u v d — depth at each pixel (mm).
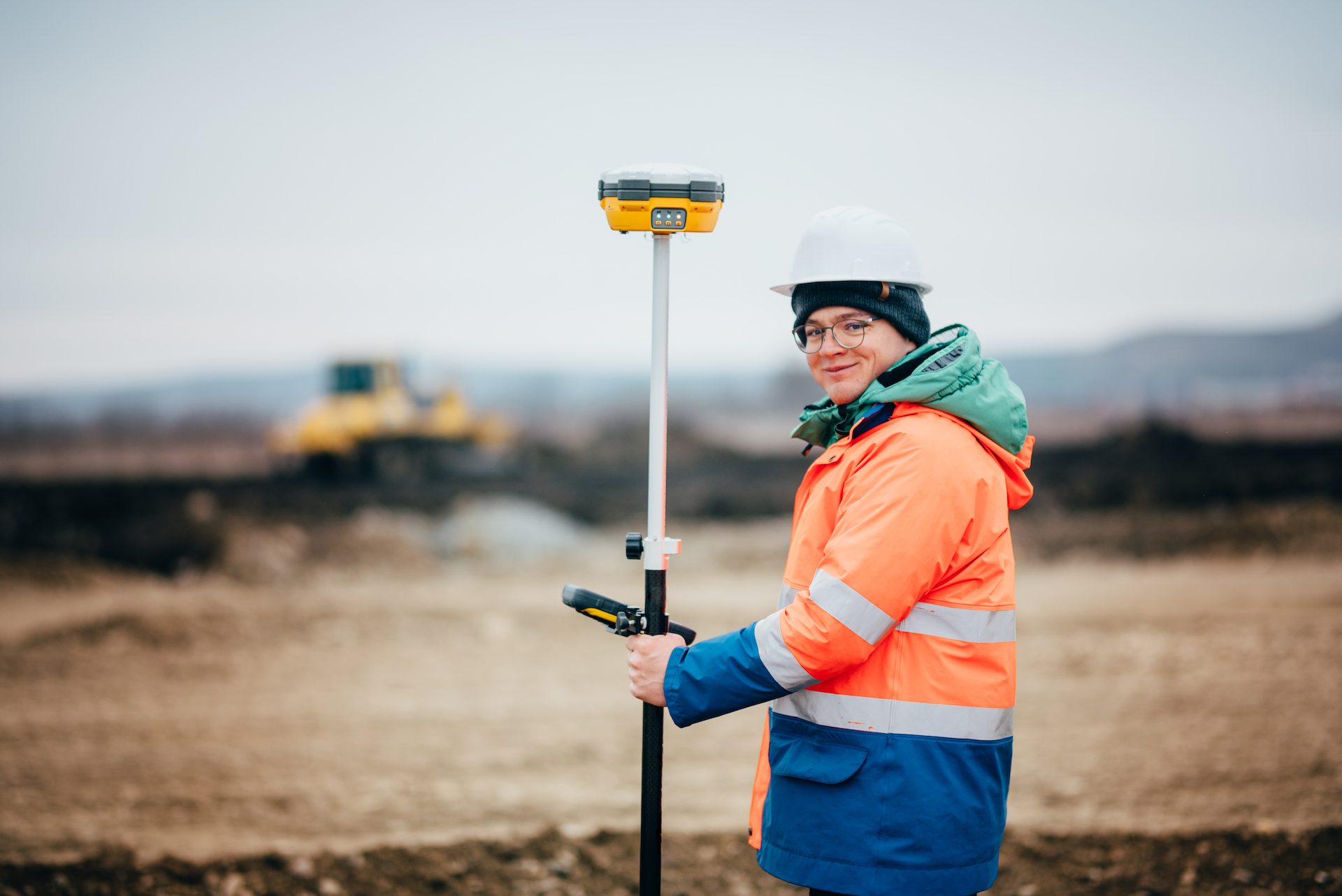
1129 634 9555
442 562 14820
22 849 4602
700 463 29422
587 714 7363
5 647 9289
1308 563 13883
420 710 7453
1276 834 3738
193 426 60000
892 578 1969
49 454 45375
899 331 2186
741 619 10531
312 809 5258
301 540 14898
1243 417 51344
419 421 23297
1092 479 22375
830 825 2066
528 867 3754
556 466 27953
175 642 9469
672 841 4109
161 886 3504
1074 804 5000
